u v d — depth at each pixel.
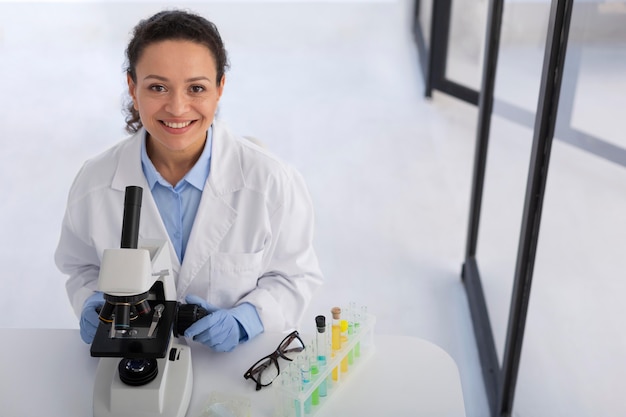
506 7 2.52
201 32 1.42
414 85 4.76
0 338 1.54
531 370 2.09
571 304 1.92
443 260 3.12
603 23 2.03
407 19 5.57
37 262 3.06
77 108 4.39
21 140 4.02
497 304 2.51
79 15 5.75
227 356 1.50
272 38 5.47
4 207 3.42
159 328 1.31
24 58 5.07
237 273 1.63
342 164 3.83
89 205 1.60
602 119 2.09
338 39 5.45
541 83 1.85
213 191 1.59
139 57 1.41
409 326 2.75
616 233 1.75
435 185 3.65
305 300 1.71
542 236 2.00
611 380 1.69
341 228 3.31
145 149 1.58
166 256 1.40
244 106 4.45
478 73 4.28
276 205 1.63
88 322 1.46
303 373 1.32
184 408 1.35
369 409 1.37
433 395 1.40
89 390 1.41
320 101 4.54
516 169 2.31
